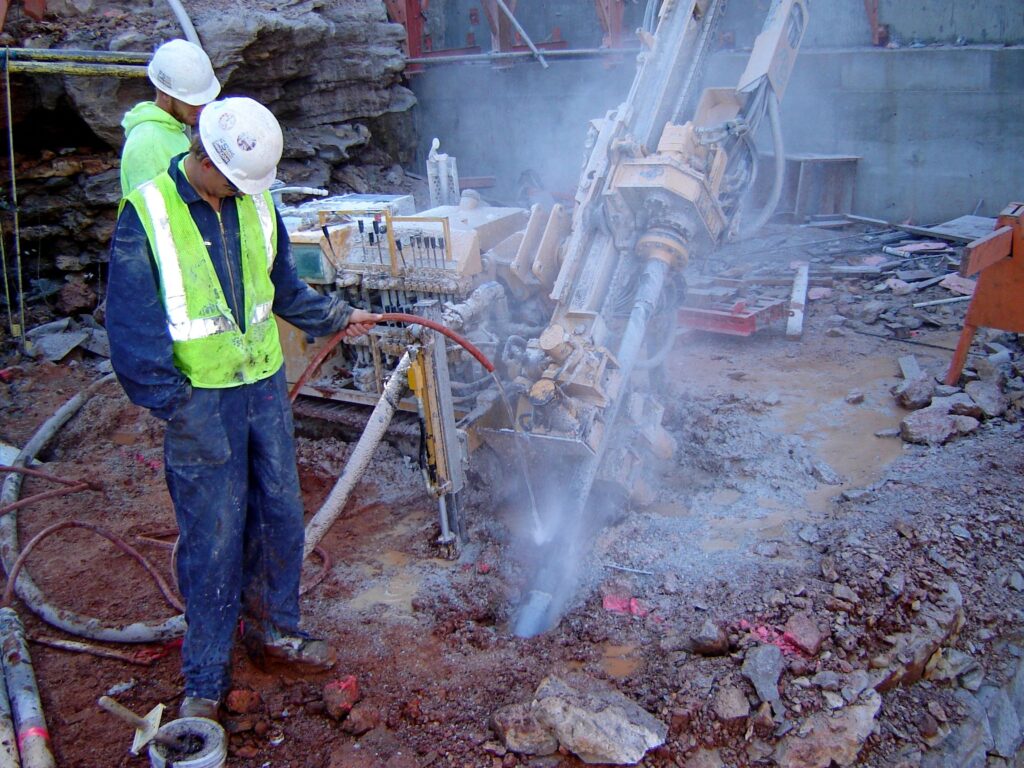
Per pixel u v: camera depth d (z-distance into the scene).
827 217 9.51
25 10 7.21
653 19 5.79
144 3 7.68
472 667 3.49
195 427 2.85
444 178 5.93
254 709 3.25
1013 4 8.52
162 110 4.15
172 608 3.90
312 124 9.58
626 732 3.01
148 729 2.85
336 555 4.35
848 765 3.12
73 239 7.57
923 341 6.45
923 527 4.10
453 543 4.27
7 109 6.56
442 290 4.65
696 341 6.86
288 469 3.20
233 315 2.88
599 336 4.63
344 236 4.93
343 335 3.44
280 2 8.37
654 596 3.85
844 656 3.45
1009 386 5.44
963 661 3.59
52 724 3.23
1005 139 8.72
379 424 3.87
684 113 5.54
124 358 2.67
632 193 4.79
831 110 9.52
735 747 3.11
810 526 4.24
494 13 10.10
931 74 8.89
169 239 2.70
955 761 3.25
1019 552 4.03
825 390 5.84
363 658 3.56
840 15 9.45
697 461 5.11
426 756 3.06
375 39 9.82
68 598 3.98
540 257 4.98
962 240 8.32
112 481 5.12
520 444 4.29
